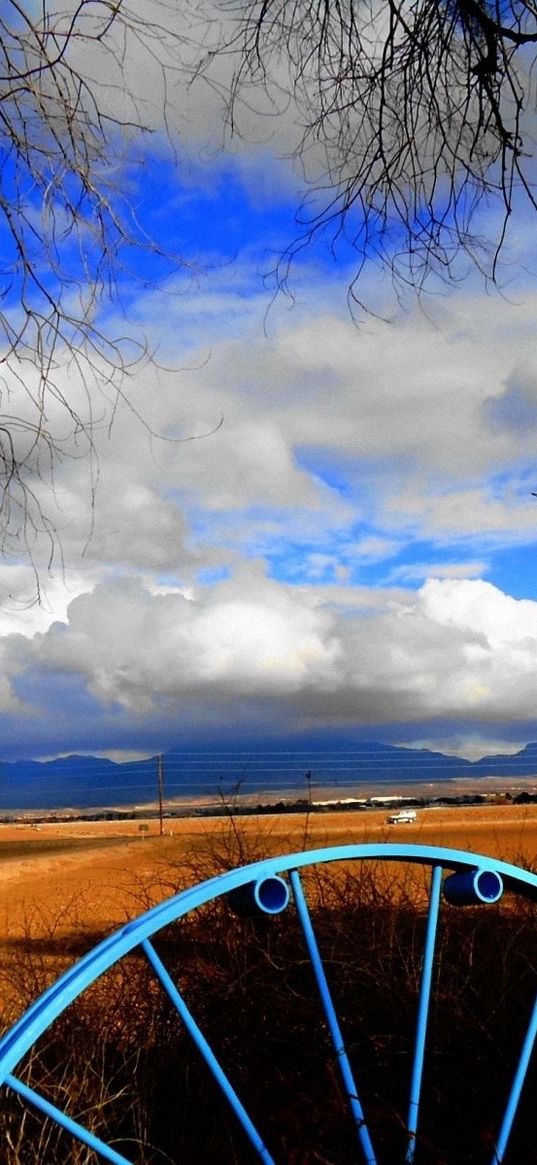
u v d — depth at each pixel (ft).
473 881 7.04
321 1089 10.06
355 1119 7.12
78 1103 9.41
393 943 11.99
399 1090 10.18
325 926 12.32
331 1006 7.14
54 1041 10.61
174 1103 10.52
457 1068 10.29
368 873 14.15
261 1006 10.97
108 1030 11.32
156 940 12.32
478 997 10.71
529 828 55.77
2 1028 11.26
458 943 12.15
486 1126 9.72
